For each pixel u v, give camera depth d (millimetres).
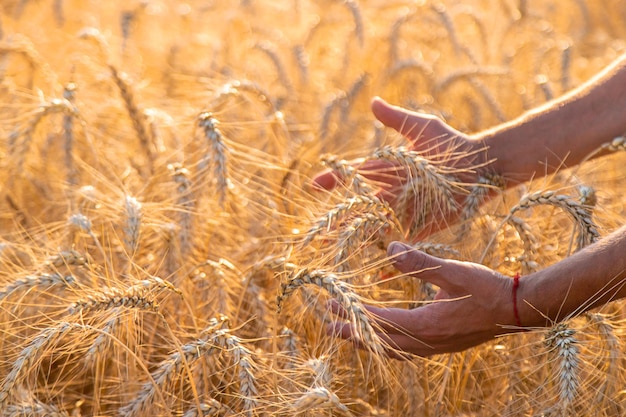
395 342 2369
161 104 4223
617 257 2143
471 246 2750
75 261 2541
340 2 5348
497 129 2877
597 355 2443
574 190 2961
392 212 2537
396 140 3133
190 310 2430
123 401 2570
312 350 2600
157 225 2752
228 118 3852
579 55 5984
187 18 5871
